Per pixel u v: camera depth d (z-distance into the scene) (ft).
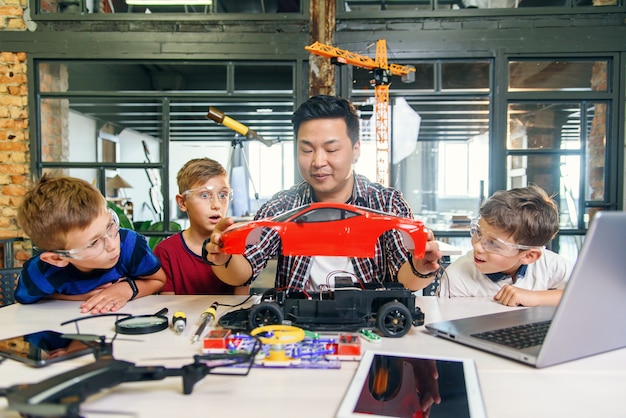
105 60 9.68
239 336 2.18
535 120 10.00
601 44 9.45
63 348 2.18
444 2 9.97
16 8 9.48
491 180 9.84
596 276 1.86
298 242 2.54
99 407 1.58
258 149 19.16
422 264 2.85
